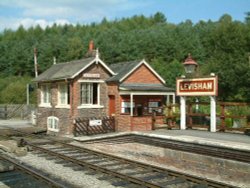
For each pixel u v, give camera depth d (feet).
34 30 371.35
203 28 244.63
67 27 369.09
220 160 40.37
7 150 51.49
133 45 231.71
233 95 145.07
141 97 77.30
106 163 44.60
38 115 85.10
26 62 244.22
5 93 168.76
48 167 42.52
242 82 141.59
